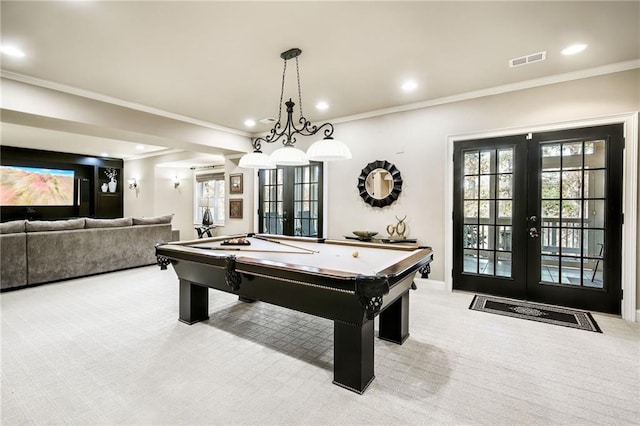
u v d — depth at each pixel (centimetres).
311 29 240
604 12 218
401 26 236
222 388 191
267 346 247
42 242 425
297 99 399
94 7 211
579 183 328
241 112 455
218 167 827
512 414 168
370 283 165
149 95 385
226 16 222
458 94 380
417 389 191
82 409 171
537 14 221
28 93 329
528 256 355
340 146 241
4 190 748
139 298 368
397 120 432
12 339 257
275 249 291
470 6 212
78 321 296
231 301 359
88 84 349
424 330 278
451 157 395
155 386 192
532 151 348
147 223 555
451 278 398
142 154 839
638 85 296
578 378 203
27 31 241
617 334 269
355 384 188
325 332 275
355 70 314
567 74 321
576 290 330
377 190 448
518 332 273
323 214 507
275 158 265
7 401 177
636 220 300
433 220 409
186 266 280
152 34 246
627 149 302
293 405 176
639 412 170
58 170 831
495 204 374
